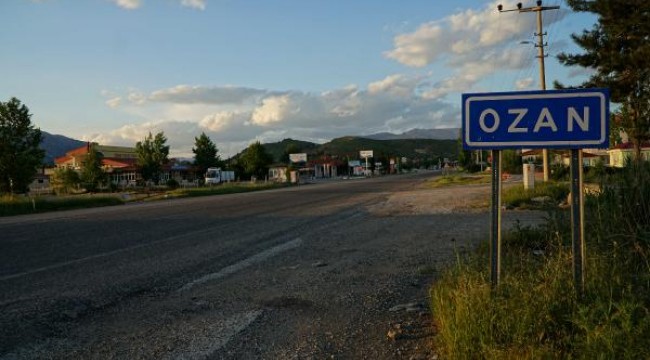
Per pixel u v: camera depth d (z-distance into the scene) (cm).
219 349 429
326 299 577
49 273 771
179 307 562
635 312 357
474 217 1376
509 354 323
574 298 384
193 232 1259
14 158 4747
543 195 1802
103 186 6262
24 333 481
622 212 564
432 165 18950
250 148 8456
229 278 704
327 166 12312
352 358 400
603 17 2473
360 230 1203
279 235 1155
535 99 423
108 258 898
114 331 483
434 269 695
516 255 670
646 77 2450
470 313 369
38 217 2039
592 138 411
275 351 421
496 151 439
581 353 319
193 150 8369
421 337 436
